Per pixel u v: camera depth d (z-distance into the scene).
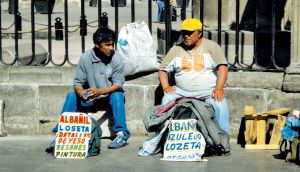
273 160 11.50
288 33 14.32
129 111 13.27
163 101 12.17
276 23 15.52
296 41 12.82
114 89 12.47
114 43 13.23
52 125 13.52
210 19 15.70
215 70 12.30
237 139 13.02
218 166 11.12
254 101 12.97
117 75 12.55
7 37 25.72
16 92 13.51
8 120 13.56
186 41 12.15
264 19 15.37
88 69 12.55
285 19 15.52
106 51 12.39
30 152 12.17
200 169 10.94
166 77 12.41
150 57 13.17
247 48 14.32
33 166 11.20
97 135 11.95
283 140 11.66
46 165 11.26
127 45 13.17
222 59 12.17
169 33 13.57
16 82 13.55
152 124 11.79
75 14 39.59
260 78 12.97
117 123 12.46
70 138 11.80
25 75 13.52
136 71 13.13
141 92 13.22
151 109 11.98
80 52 20.62
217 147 11.79
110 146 12.38
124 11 40.75
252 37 14.30
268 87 12.96
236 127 13.02
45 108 13.49
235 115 13.02
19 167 11.13
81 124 11.84
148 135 13.27
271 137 12.31
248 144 12.36
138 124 13.27
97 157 11.80
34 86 13.46
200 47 12.26
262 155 11.86
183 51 12.31
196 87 12.17
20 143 12.87
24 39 25.53
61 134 11.81
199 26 12.14
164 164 11.28
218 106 11.97
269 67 13.16
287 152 11.61
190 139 11.52
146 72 13.23
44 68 13.51
